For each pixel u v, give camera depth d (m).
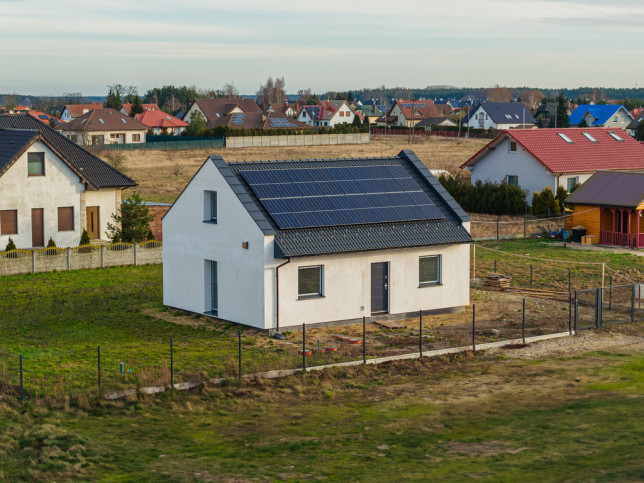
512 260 46.28
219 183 32.00
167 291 35.25
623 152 66.31
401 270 33.34
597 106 177.88
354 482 17.52
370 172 35.94
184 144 116.44
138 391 23.61
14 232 45.59
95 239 49.84
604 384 25.02
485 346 29.44
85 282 39.91
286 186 33.06
